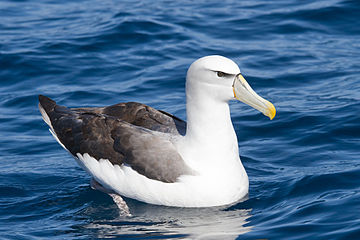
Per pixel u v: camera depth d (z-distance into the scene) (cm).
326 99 1616
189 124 1171
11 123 1577
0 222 1147
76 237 1077
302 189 1205
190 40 2033
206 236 1059
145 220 1148
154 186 1178
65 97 1688
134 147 1190
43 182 1316
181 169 1165
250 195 1216
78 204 1230
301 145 1409
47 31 2127
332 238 984
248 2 2353
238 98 1125
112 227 1121
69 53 1947
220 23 2162
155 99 1677
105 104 1652
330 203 1112
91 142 1238
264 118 1545
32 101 1681
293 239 1002
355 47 1961
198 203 1173
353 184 1192
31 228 1119
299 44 1997
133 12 2258
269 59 1891
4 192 1266
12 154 1438
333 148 1379
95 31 2091
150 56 1931
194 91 1141
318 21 2130
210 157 1161
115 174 1212
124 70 1850
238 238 1034
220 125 1155
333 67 1823
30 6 2441
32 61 1884
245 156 1387
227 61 1121
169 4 2364
